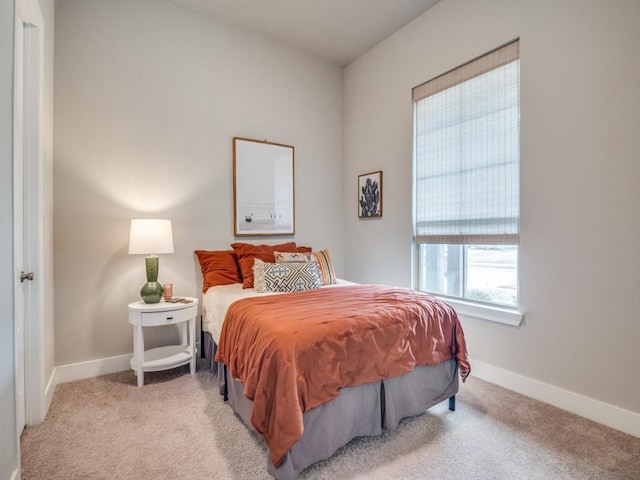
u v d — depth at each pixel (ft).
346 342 5.17
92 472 4.86
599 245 6.33
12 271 4.22
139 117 9.01
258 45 11.09
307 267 8.86
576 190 6.64
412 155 10.43
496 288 8.49
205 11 9.93
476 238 8.67
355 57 12.52
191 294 9.84
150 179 9.18
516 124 7.80
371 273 12.01
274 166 11.42
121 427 6.01
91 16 8.36
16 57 4.39
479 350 8.40
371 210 11.91
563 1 6.79
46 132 6.86
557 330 6.93
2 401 3.92
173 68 9.53
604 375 6.26
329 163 12.89
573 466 5.03
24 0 5.17
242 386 5.96
